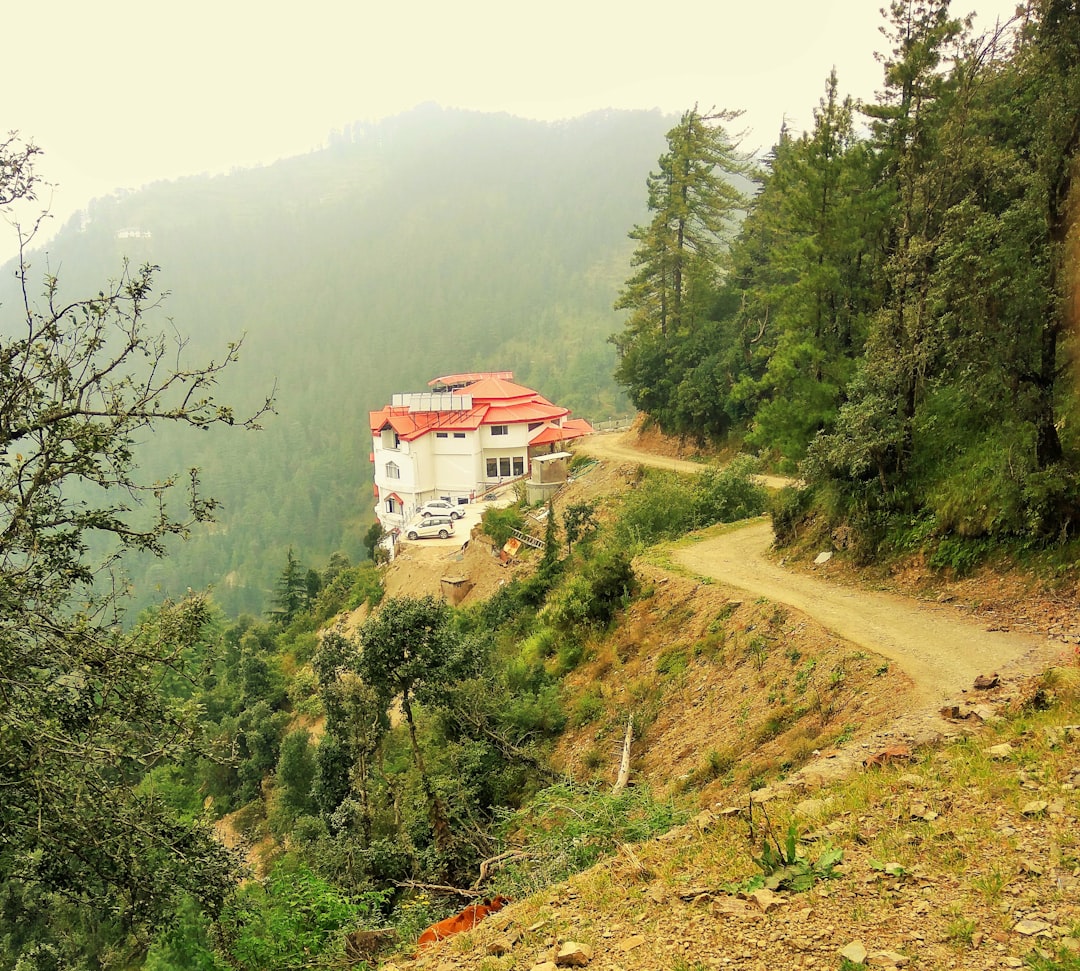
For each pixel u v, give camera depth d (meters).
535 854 10.18
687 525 30.66
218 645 12.00
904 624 14.88
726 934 5.31
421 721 22.06
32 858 10.08
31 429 9.00
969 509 16.19
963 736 8.93
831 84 24.72
